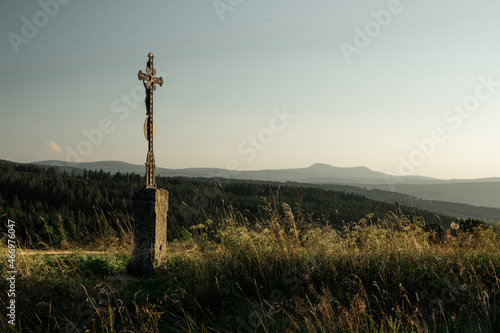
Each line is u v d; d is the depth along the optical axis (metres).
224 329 4.72
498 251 6.07
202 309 5.34
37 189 69.88
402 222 7.16
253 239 6.82
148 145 7.84
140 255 7.32
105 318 4.91
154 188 7.64
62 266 6.72
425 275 5.39
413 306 4.69
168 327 4.95
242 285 5.75
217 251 6.80
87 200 66.06
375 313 4.70
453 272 5.30
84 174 87.94
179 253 8.04
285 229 6.81
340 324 4.30
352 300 4.81
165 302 5.55
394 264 5.64
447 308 4.61
